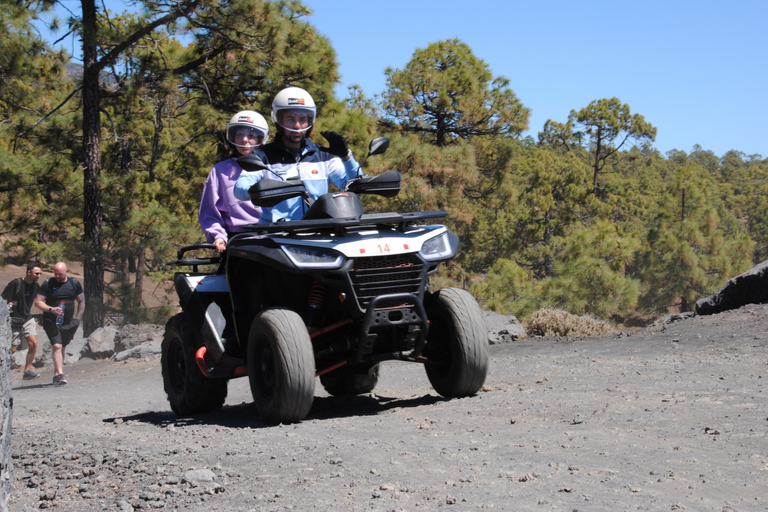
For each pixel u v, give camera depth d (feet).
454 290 18.57
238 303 18.84
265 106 68.03
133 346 53.67
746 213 370.94
